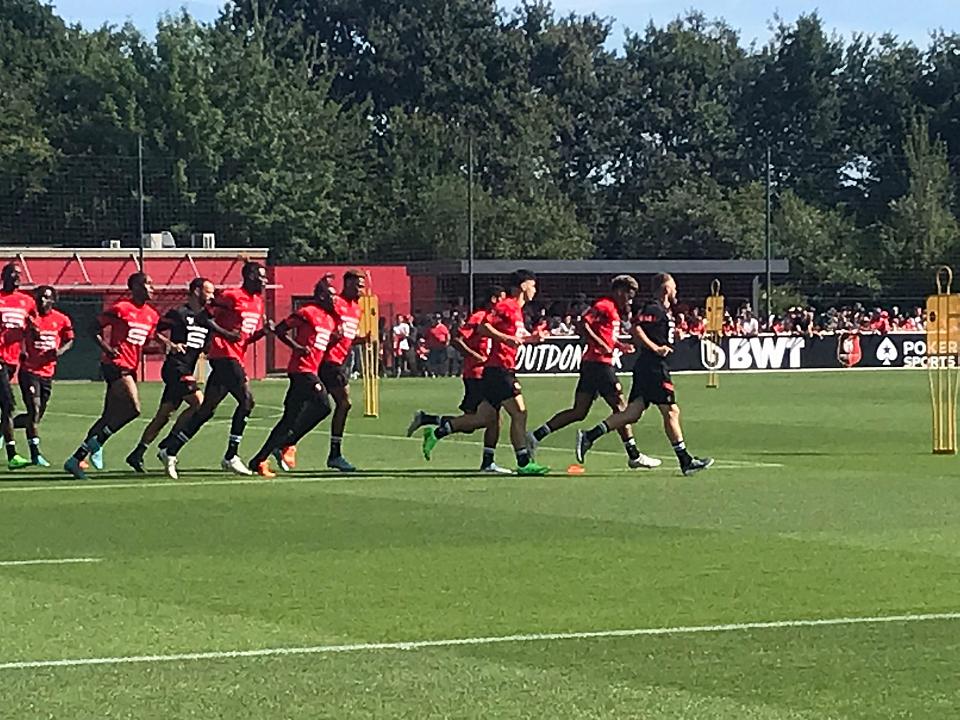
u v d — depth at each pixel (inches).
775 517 559.5
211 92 2694.4
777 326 2155.5
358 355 1878.7
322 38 3494.1
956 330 855.1
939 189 2802.7
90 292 1932.8
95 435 709.9
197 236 2160.4
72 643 346.3
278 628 362.0
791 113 3469.5
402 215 2844.5
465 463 776.3
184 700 296.5
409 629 360.5
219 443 912.9
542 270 2229.3
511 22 3587.6
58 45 3031.5
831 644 343.3
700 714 286.4
